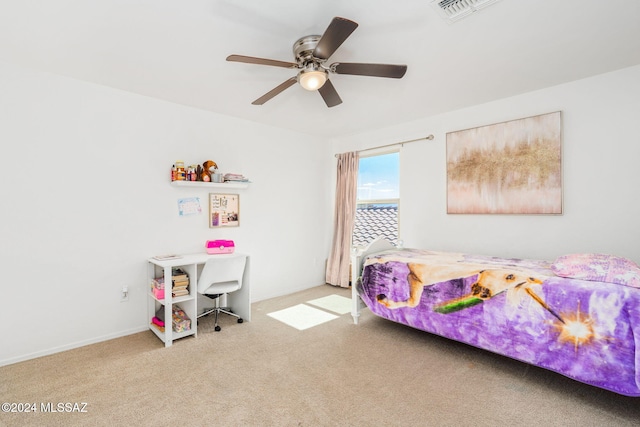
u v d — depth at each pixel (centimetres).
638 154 239
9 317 228
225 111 341
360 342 267
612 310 170
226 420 166
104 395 188
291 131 425
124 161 282
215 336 279
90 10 167
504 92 289
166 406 177
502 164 303
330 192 484
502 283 215
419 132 371
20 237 233
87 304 263
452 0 160
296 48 198
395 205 412
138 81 262
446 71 244
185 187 322
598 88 254
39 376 210
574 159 266
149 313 297
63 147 251
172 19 176
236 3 161
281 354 243
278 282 412
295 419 166
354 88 277
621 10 169
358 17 174
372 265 294
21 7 164
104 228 272
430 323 253
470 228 329
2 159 226
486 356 242
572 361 183
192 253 327
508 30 189
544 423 164
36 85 239
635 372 162
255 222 384
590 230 260
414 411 173
